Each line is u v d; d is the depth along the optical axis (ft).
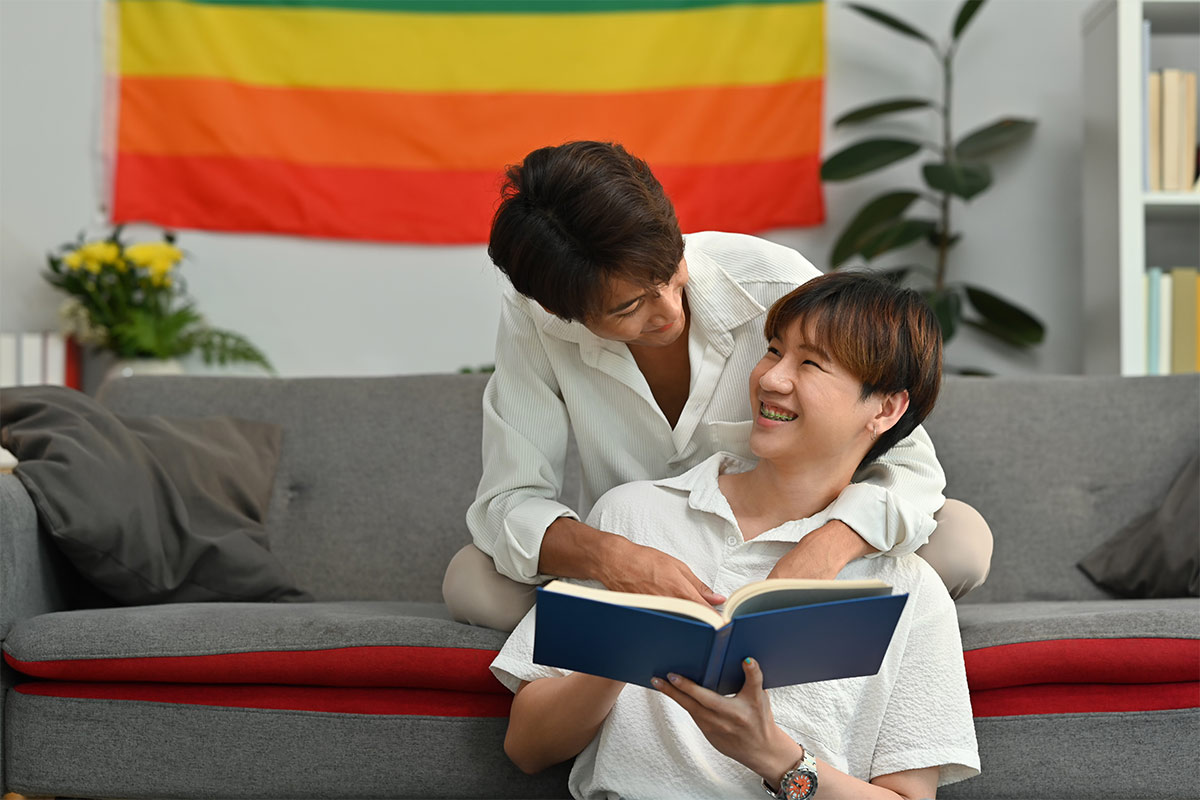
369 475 6.99
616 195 3.92
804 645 3.50
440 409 7.14
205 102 10.91
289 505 6.97
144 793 5.03
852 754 4.10
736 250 4.96
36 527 5.75
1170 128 9.37
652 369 5.05
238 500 6.66
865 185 10.94
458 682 4.91
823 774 3.77
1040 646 4.81
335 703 4.99
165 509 6.23
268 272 11.01
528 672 4.50
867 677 4.13
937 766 4.07
